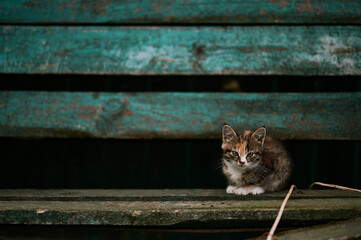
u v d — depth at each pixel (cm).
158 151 348
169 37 289
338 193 276
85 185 349
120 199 273
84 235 334
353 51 287
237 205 265
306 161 340
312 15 288
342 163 338
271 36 288
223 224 264
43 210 262
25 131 288
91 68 289
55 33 289
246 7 288
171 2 289
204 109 289
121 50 289
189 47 288
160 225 263
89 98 289
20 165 349
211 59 288
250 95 289
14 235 325
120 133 289
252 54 288
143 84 347
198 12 289
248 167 287
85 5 289
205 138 289
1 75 290
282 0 288
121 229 266
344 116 287
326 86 335
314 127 288
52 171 349
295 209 262
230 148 289
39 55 288
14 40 289
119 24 290
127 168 349
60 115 289
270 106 288
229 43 288
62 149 349
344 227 256
